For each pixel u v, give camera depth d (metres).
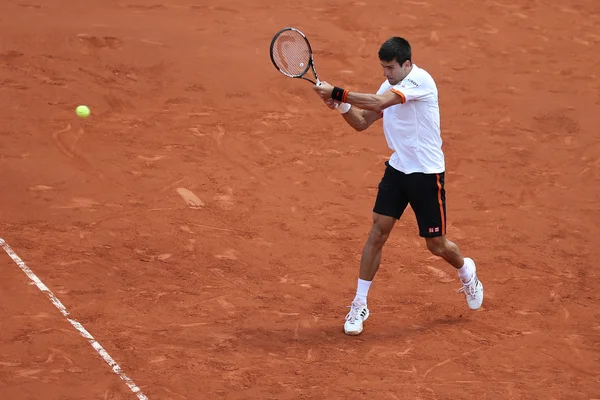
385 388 23.72
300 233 33.62
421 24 62.59
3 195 34.91
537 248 33.47
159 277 29.48
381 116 26.88
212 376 23.88
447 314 28.16
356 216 35.47
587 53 59.53
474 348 26.08
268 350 25.44
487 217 36.09
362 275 26.48
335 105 25.47
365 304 26.72
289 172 39.44
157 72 50.00
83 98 45.94
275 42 25.86
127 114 44.94
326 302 28.59
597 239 34.59
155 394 22.84
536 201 38.03
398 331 26.94
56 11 57.56
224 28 57.38
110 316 26.72
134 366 24.08
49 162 38.34
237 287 29.17
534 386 24.16
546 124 47.50
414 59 55.94
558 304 29.11
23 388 22.70
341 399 23.08
